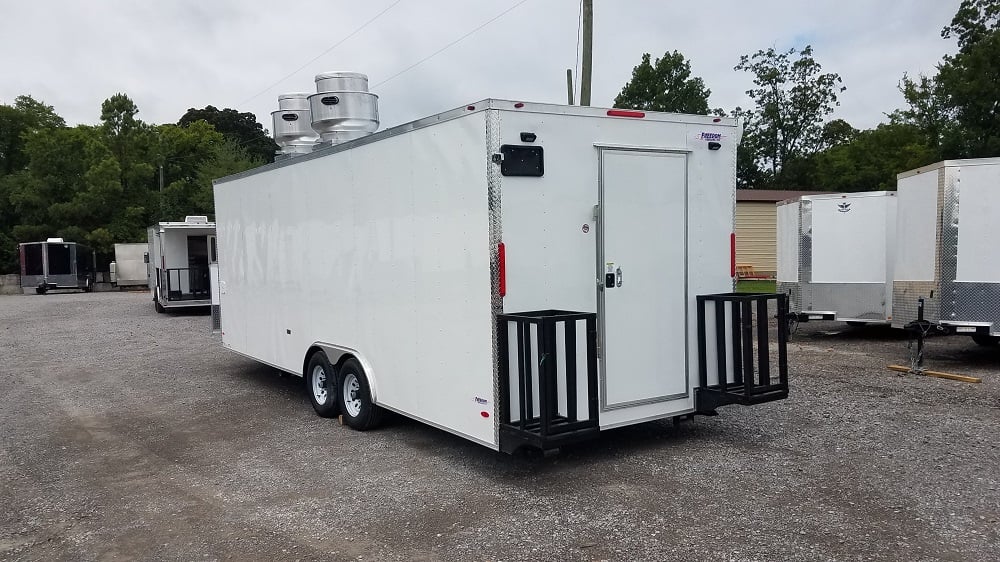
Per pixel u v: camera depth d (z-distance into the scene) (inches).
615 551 142.6
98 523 169.9
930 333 334.3
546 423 167.5
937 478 180.7
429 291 200.2
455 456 212.8
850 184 1533.0
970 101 912.3
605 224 195.3
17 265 1503.4
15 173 1628.9
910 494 169.6
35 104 1908.2
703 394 214.4
